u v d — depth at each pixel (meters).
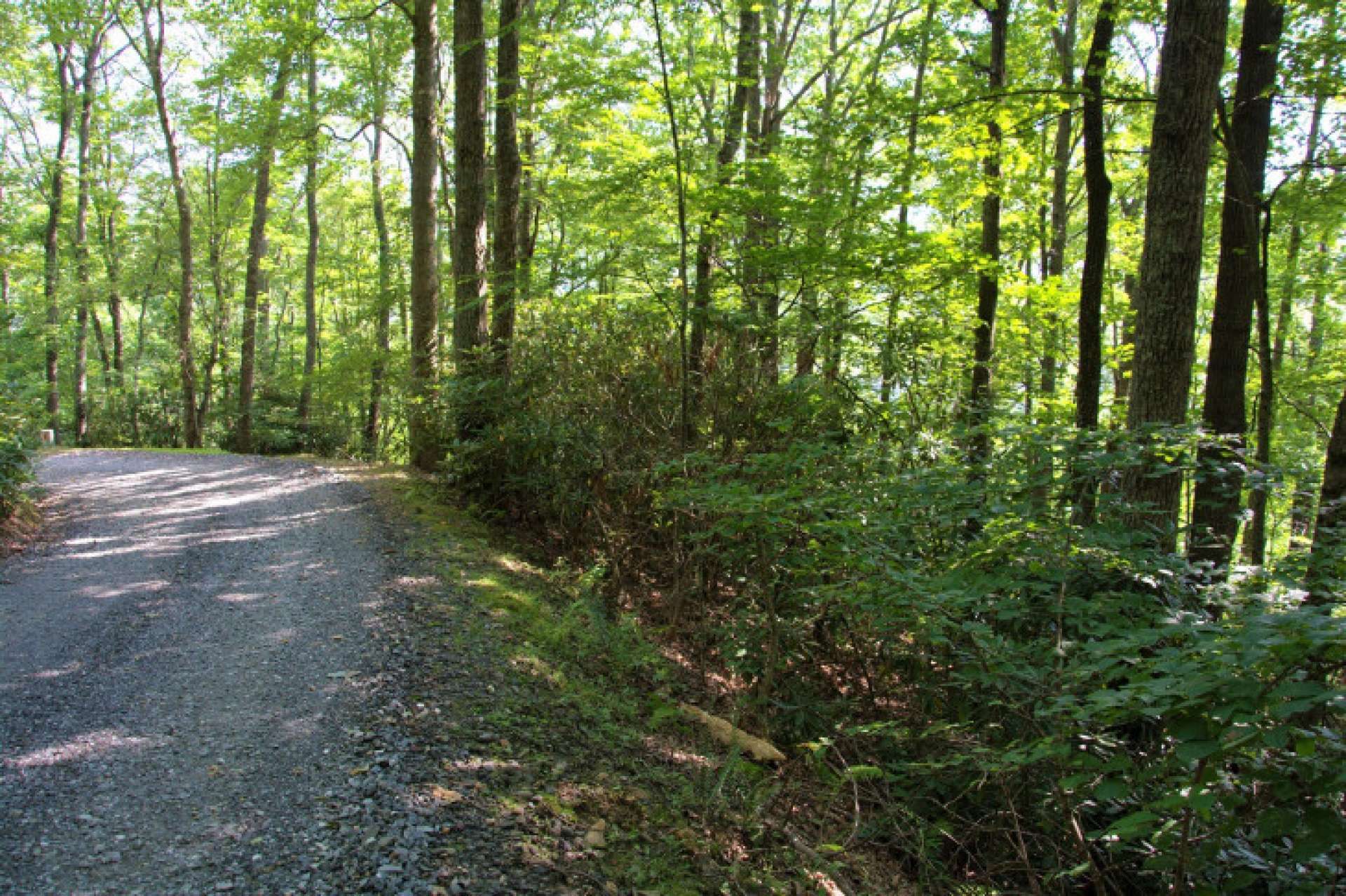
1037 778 4.04
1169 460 4.79
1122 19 8.30
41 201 25.84
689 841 3.66
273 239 26.41
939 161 9.95
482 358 9.14
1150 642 2.74
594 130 11.56
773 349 8.08
